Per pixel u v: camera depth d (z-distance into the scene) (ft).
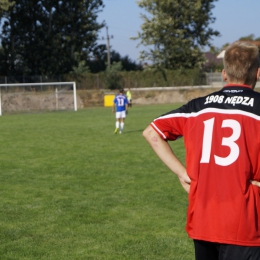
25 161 42.88
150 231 21.63
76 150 50.14
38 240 20.42
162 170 37.70
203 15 199.11
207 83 197.57
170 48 199.21
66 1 188.85
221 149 9.64
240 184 9.45
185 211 25.13
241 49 10.15
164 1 196.54
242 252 9.41
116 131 67.72
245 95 9.93
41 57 182.29
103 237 20.77
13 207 26.14
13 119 101.35
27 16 180.34
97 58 229.45
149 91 183.83
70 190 30.60
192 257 18.34
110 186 31.76
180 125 10.21
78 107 163.32
